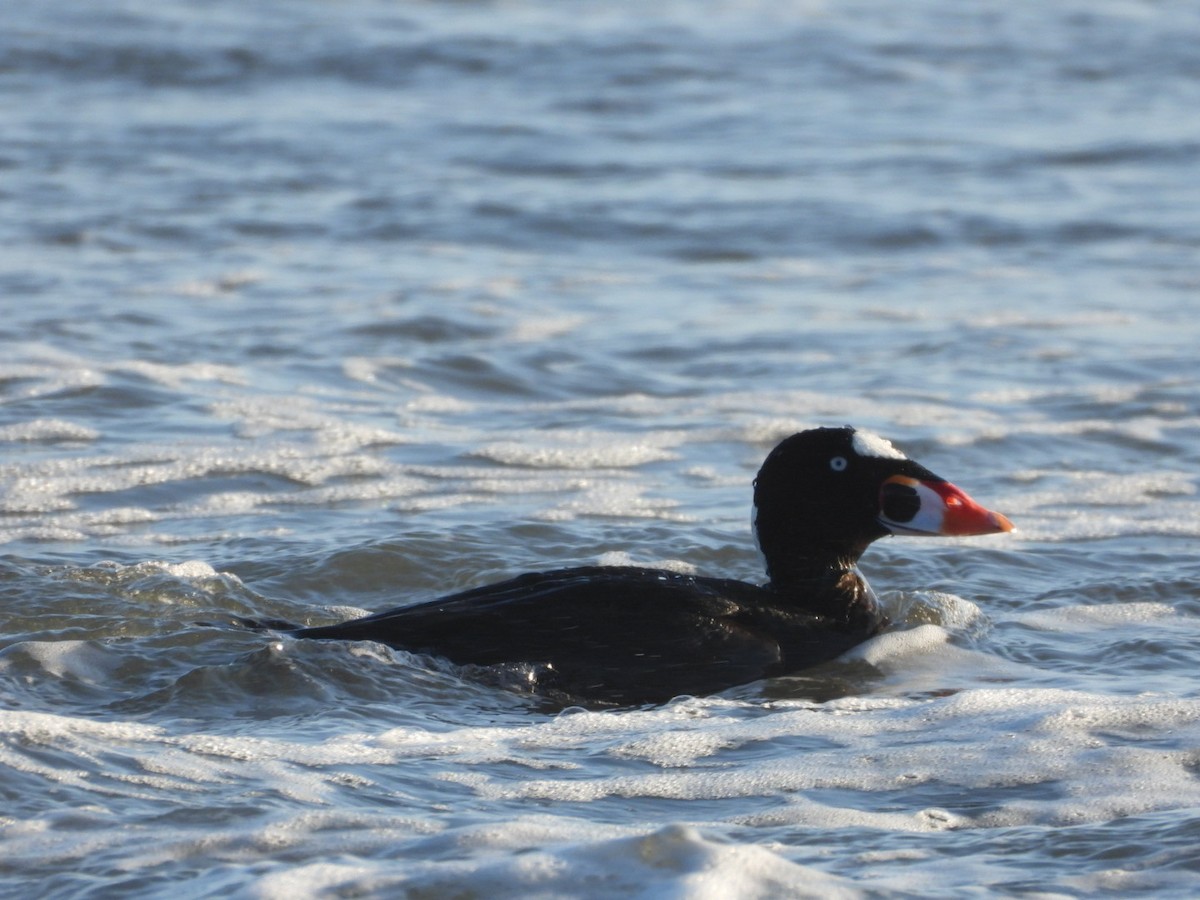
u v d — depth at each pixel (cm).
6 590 1167
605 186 3155
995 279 2594
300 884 636
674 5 4984
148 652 1040
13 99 3734
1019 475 1636
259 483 1545
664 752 872
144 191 3000
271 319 2236
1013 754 848
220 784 795
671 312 2373
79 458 1590
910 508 1123
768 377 2030
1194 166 3375
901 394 1941
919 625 1163
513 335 2212
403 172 3225
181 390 1856
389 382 1961
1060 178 3281
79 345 2034
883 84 4109
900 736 894
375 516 1448
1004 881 666
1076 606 1234
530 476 1598
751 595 1121
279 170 3206
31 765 800
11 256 2534
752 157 3409
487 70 4122
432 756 862
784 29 4656
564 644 1038
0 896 650
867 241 2836
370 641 1036
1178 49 4497
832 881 646
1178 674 1060
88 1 4634
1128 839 714
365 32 4416
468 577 1286
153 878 663
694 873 635
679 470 1634
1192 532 1440
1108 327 2289
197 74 4009
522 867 642
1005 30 4722
